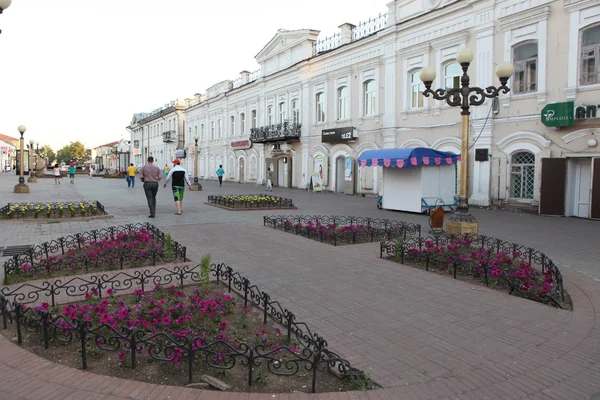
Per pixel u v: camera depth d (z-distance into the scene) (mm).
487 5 17234
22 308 4109
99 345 3695
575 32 14602
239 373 3438
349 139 24812
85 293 5223
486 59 17391
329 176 27172
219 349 3666
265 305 4488
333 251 8406
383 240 9562
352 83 25016
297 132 29484
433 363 3758
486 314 4996
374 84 23672
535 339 4301
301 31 29344
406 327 4574
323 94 27750
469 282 6320
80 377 3328
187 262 7145
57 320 3914
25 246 8641
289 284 6113
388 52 22156
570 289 6059
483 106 17422
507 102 16625
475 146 17797
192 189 27719
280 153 31578
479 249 8008
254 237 9875
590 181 14641
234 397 3078
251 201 16703
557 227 12406
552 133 15250
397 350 4012
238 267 7035
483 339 4285
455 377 3520
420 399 3182
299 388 3268
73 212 12938
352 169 24828
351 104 25094
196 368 3471
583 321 4816
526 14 15891
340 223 12539
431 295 5688
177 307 4297
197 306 4434
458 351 4004
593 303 5438
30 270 6172
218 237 9812
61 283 5762
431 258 7246
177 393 3123
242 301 5207
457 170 18562
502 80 9570
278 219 12289
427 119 20172
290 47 30750
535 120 15797
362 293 5742
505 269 6328
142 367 3496
